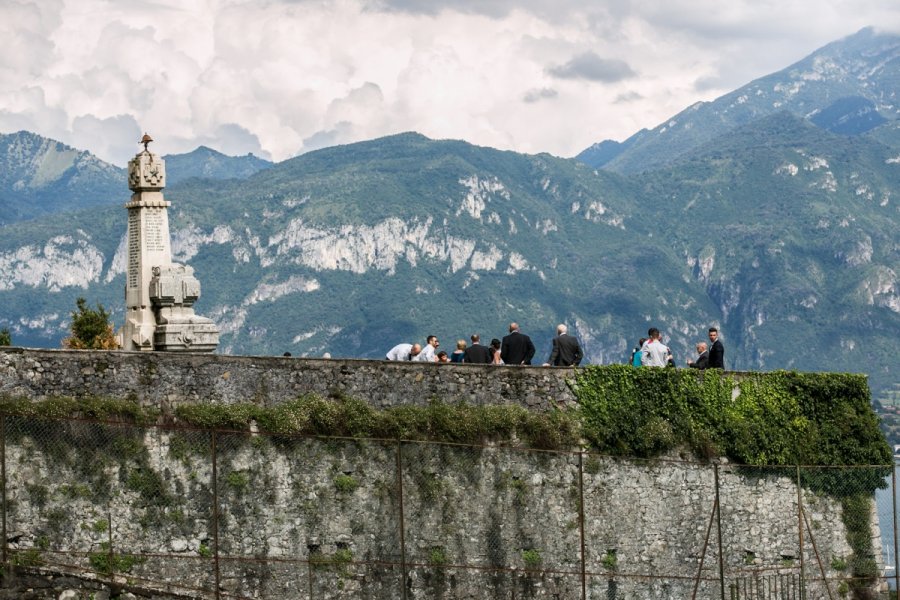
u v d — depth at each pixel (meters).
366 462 48.53
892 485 59.47
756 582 56.22
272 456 47.03
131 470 44.91
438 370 51.28
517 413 51.56
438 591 49.19
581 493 49.72
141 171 57.66
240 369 47.75
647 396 55.03
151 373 46.28
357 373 49.78
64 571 43.56
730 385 57.91
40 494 43.72
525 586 50.75
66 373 45.19
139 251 57.59
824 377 60.53
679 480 54.88
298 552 47.06
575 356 56.06
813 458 59.12
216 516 44.78
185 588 45.16
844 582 58.72
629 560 53.09
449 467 49.88
